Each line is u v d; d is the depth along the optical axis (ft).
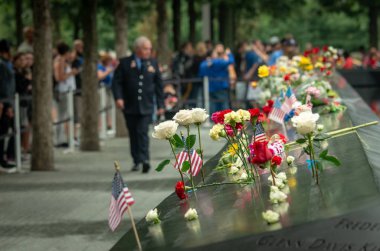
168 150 60.75
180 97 81.35
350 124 26.37
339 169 17.26
